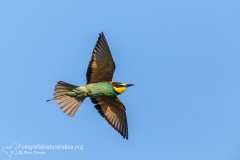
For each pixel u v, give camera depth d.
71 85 12.76
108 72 12.98
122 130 13.73
